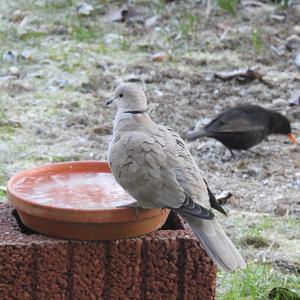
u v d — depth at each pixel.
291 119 13.97
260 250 9.55
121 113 7.56
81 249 7.25
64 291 7.32
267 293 8.40
